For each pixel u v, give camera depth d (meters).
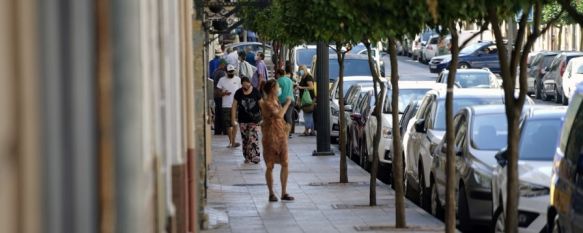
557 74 55.03
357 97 33.53
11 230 2.95
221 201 22.00
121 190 4.52
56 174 3.30
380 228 17.86
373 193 21.03
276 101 21.98
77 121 3.50
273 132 21.69
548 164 15.66
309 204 21.39
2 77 2.91
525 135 16.53
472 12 13.66
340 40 21.14
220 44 64.31
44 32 3.25
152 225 5.98
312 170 28.33
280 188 24.22
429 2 10.79
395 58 18.19
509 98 12.30
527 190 15.12
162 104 7.87
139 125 4.74
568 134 13.40
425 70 80.00
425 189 21.09
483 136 18.03
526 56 12.29
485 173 17.03
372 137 27.69
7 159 2.93
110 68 4.09
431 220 18.94
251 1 25.33
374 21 14.37
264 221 19.12
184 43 11.81
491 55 72.06
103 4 3.87
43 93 3.22
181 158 10.13
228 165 29.42
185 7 12.12
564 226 13.09
